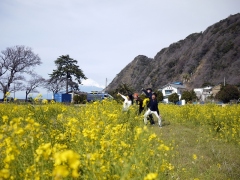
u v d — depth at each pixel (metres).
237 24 149.12
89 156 2.96
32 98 8.12
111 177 3.05
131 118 7.84
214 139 8.86
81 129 5.07
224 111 12.39
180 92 103.56
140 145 3.97
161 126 11.41
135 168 3.29
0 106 9.61
